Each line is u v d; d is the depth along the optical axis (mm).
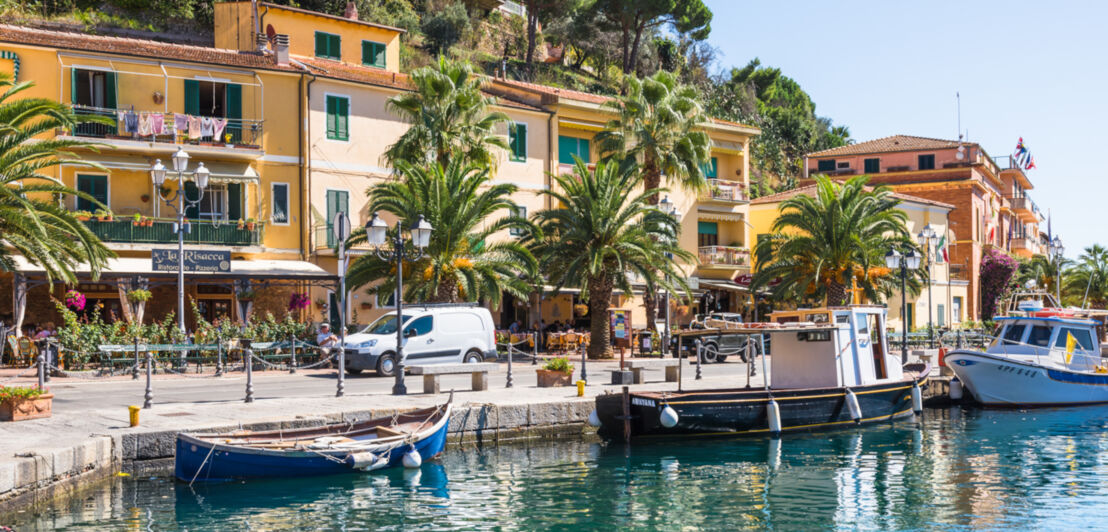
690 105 39188
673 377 25922
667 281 35844
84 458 14312
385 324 28375
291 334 30484
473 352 29297
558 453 18578
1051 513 14250
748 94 83062
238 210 35594
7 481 12570
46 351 25703
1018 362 27562
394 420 18000
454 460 17625
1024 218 88938
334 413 17688
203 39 54188
